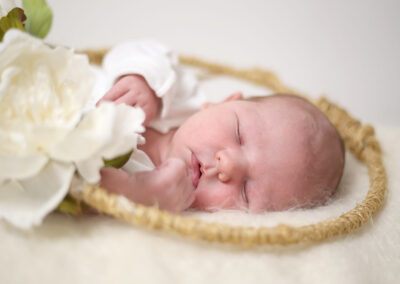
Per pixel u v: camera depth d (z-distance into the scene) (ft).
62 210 0.75
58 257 0.70
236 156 0.99
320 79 2.08
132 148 0.81
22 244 0.71
